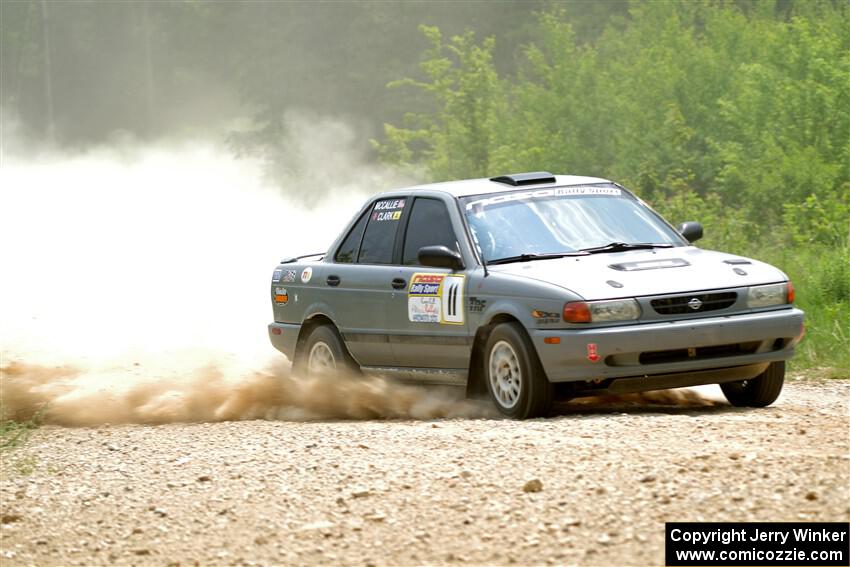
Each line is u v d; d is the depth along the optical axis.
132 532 19.94
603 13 163.75
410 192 32.50
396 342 31.23
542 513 18.12
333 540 18.20
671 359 26.36
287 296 35.38
